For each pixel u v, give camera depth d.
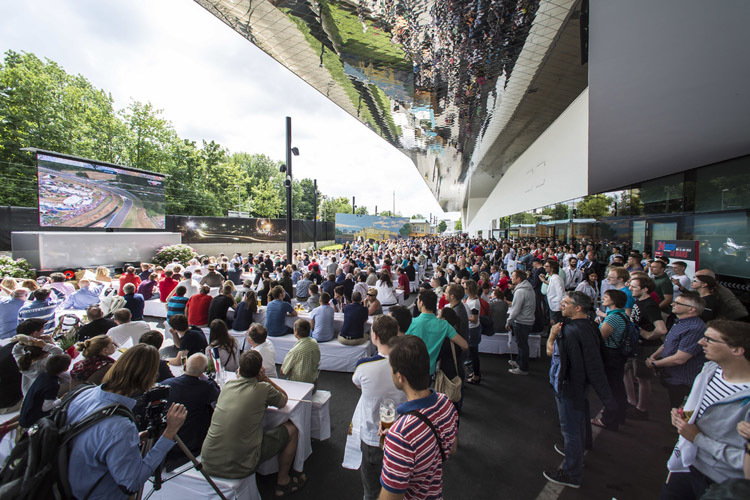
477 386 4.57
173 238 16.75
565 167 9.16
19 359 2.87
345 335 5.11
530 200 14.05
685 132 5.44
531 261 9.97
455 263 10.35
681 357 2.76
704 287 3.85
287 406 2.77
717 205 7.05
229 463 2.28
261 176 60.97
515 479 2.78
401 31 6.70
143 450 1.79
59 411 1.50
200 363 2.63
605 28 3.55
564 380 2.62
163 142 34.09
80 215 13.63
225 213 38.75
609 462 2.95
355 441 2.52
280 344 5.29
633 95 4.60
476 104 11.41
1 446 2.61
